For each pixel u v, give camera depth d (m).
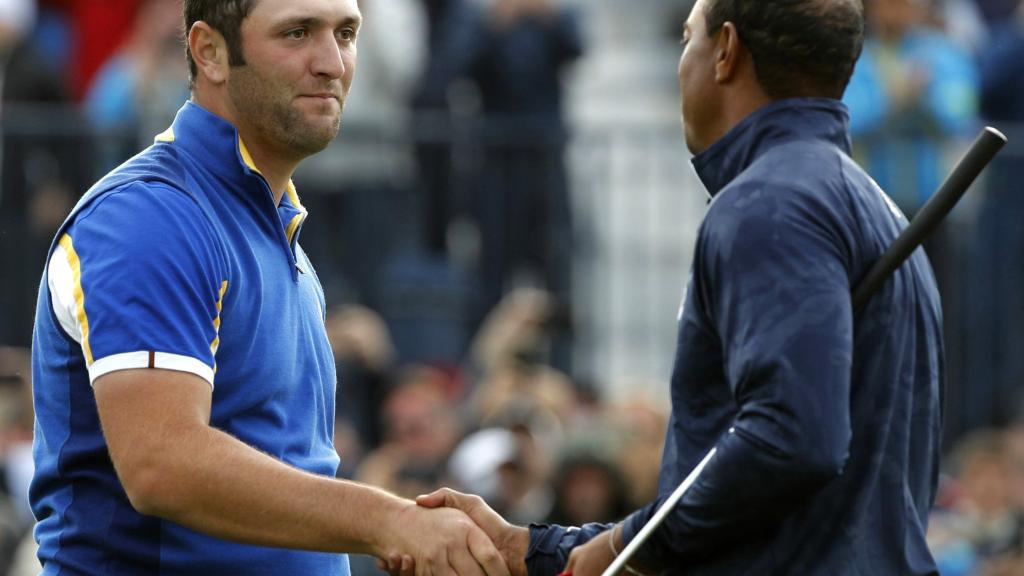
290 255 13.97
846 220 13.00
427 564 13.05
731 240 12.83
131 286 12.87
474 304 31.39
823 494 13.05
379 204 31.34
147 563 13.42
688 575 13.30
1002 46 32.28
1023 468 29.66
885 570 13.09
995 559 28.39
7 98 31.58
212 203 13.58
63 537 13.55
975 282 31.59
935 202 12.87
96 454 13.42
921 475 13.54
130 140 30.56
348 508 12.98
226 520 12.75
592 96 42.47
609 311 31.94
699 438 13.33
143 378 12.73
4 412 29.03
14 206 30.27
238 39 13.62
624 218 31.92
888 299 13.23
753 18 13.54
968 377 31.50
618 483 25.69
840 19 13.55
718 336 13.14
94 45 32.34
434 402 28.11
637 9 44.06
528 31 32.50
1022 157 31.56
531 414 28.50
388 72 32.72
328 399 14.37
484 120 31.69
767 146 13.45
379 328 31.00
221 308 13.32
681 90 14.07
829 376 12.43
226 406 13.38
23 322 30.03
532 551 13.70
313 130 13.71
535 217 31.62
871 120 31.45
